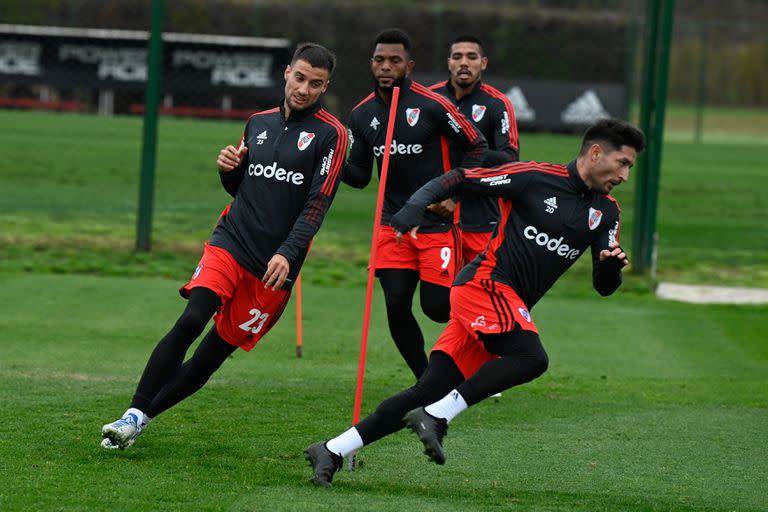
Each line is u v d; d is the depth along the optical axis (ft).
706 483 56.39
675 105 543.39
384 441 63.26
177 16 341.82
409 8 337.72
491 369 52.24
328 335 99.14
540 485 55.01
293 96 58.75
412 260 77.10
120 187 203.92
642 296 128.98
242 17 342.03
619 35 339.36
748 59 533.96
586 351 96.78
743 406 76.38
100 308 106.63
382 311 113.09
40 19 347.56
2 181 205.46
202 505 48.49
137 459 56.44
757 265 156.66
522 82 301.43
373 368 85.92
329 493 51.47
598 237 54.65
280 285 56.75
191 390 59.88
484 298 53.72
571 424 69.15
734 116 535.19
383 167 62.39
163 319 102.58
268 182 59.36
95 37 318.65
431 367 55.21
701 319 114.52
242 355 88.74
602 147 53.01
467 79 82.48
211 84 309.83
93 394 71.67
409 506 49.67
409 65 76.95
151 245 146.00
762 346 101.24
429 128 76.33
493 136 83.30
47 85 318.86
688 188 259.80
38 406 67.56
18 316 101.24
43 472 53.06
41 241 145.89
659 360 93.97
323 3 340.18
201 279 57.98
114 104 329.31
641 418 71.51
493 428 67.41
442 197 53.67
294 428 64.95
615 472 57.98
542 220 53.88
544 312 115.65
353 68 330.34
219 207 183.83
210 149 266.36
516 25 339.98
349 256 148.66
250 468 55.67
